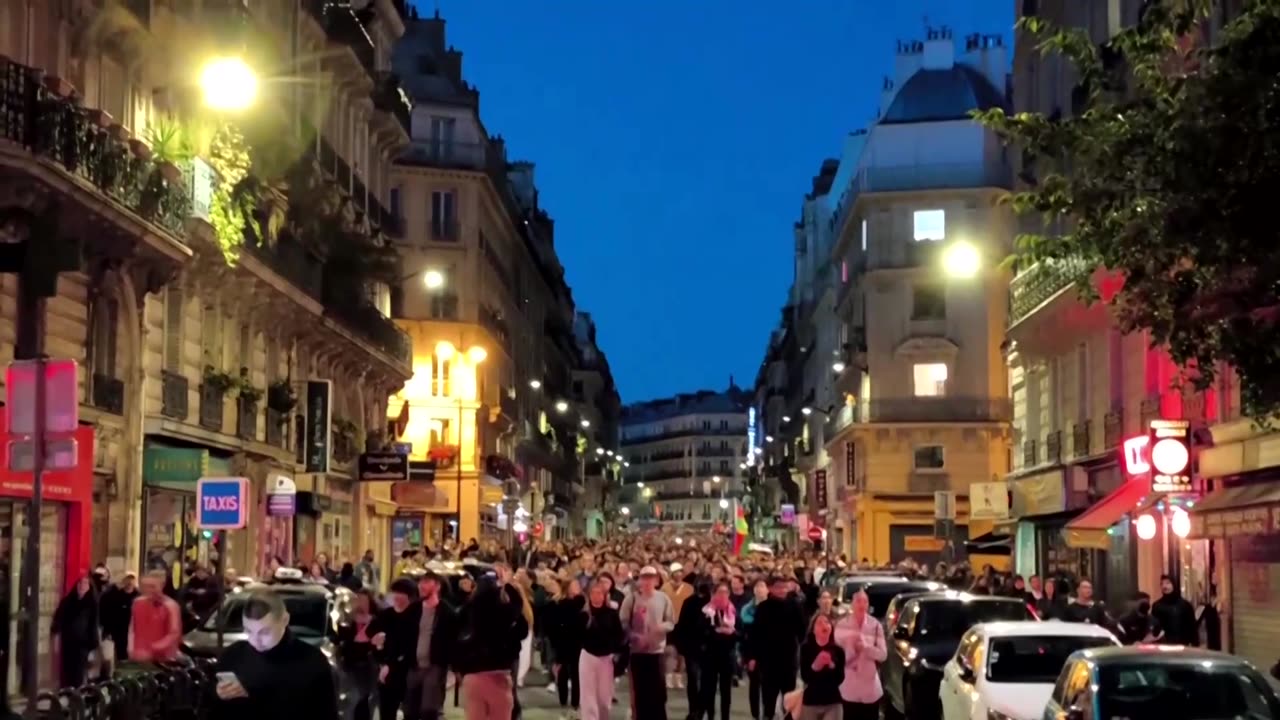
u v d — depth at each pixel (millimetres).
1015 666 16156
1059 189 13938
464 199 65938
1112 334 32781
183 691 13914
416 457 64062
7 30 21812
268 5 36594
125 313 26406
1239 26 12312
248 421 33781
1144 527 27453
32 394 11977
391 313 64062
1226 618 25828
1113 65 31000
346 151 46906
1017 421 42781
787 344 114188
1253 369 12898
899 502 62688
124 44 26234
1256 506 22156
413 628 18141
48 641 22719
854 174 70125
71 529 23578
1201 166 12266
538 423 98250
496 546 43156
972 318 62656
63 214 21578
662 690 19109
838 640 16250
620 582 27953
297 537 40250
